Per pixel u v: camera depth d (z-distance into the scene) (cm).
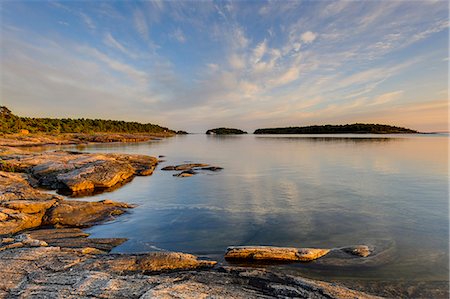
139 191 2088
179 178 2605
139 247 1065
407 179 2264
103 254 931
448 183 2083
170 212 1501
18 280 721
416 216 1345
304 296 661
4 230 1189
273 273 791
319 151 5219
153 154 5312
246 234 1172
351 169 2877
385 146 6319
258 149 6284
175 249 1042
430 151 4853
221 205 1619
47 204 1445
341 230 1191
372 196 1730
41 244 1009
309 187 2045
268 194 1862
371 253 960
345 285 771
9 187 1750
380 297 679
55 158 3052
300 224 1273
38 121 11806
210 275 780
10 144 6931
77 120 14550
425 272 838
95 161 2733
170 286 676
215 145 8469
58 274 752
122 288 671
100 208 1502
